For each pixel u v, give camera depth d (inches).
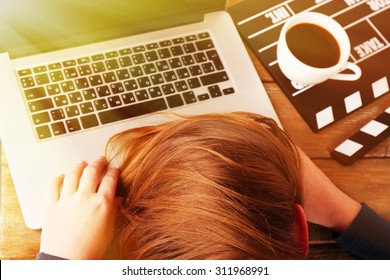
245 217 22.7
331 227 30.1
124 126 28.8
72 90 29.0
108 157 28.1
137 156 26.2
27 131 27.9
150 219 23.5
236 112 29.4
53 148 27.8
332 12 33.9
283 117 31.3
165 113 29.4
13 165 27.3
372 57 32.9
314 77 30.5
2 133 27.6
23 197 26.9
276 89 31.9
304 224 25.6
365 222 29.7
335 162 30.9
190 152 24.0
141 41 31.0
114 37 30.8
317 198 29.4
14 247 27.0
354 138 31.1
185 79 30.5
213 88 30.7
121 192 26.9
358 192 30.7
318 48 31.4
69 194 26.4
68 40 29.8
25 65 29.1
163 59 30.8
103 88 29.4
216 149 24.2
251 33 33.0
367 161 31.1
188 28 31.9
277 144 26.4
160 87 30.0
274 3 33.9
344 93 31.9
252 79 31.3
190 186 23.0
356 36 33.4
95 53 30.1
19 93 28.5
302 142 30.9
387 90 32.4
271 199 24.2
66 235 25.5
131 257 24.0
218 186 22.8
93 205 26.0
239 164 23.6
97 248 25.7
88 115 28.7
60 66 29.4
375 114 32.0
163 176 23.9
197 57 31.2
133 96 29.5
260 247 22.8
